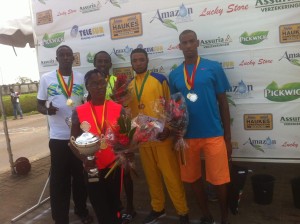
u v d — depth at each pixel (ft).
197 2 11.43
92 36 13.55
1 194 16.57
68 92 11.26
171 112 9.64
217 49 11.43
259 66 11.02
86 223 12.42
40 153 26.17
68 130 11.23
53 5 14.19
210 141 10.16
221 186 10.42
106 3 13.03
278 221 11.36
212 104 10.07
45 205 14.67
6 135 19.51
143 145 11.03
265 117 11.25
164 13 12.01
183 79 10.24
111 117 8.95
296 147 11.03
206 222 11.21
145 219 11.87
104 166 8.93
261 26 10.77
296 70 10.62
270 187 12.39
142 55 10.69
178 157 11.02
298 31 10.40
